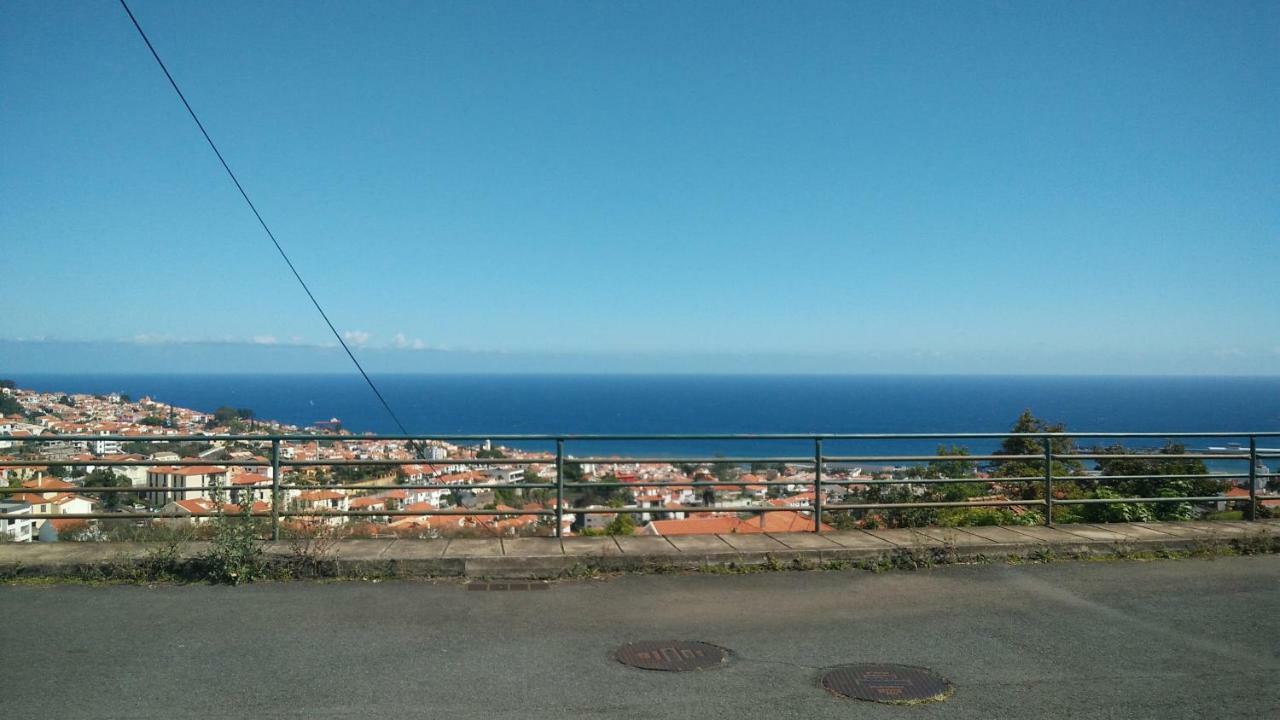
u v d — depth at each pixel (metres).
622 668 5.77
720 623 6.91
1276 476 11.20
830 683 5.52
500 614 7.11
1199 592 8.00
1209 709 5.08
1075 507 12.49
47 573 8.05
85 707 4.94
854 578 8.50
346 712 4.91
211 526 9.27
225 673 5.57
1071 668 5.83
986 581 8.41
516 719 4.84
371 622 6.82
